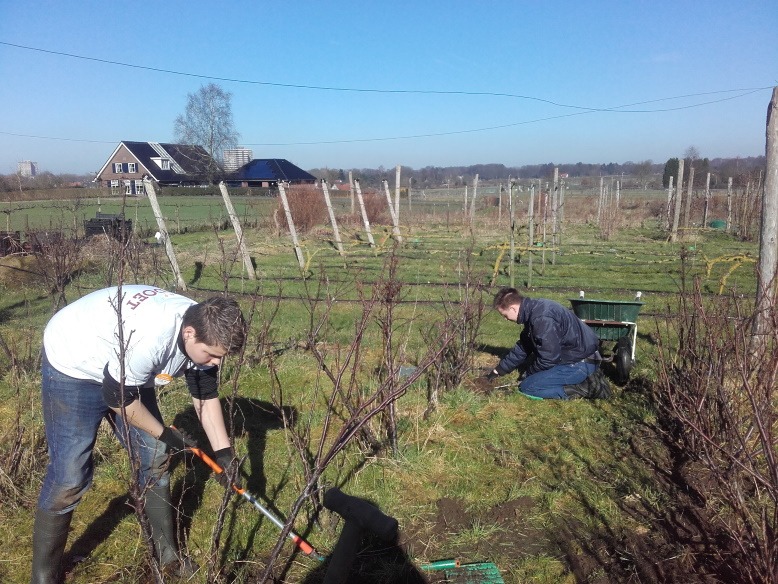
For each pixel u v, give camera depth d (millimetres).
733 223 22938
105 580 3262
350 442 4551
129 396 2758
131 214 27000
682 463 4320
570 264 14961
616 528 3656
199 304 2760
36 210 25391
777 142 5785
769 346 4402
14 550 3520
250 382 5988
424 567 3346
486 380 5957
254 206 28438
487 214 30000
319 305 9773
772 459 2842
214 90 52094
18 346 7262
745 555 2943
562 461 4457
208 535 3600
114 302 2768
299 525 3668
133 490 2658
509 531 3666
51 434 2875
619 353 5871
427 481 4188
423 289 11227
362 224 25125
